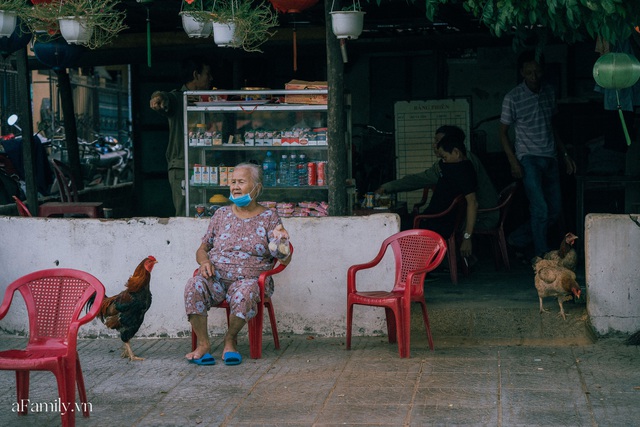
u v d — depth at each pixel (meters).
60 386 4.47
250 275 6.04
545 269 6.39
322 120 7.50
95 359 6.16
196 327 5.98
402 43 9.80
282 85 11.68
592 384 5.27
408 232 6.27
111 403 5.14
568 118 9.56
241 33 6.56
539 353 6.02
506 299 6.92
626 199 8.87
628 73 5.77
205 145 7.64
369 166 11.44
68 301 4.88
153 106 8.20
